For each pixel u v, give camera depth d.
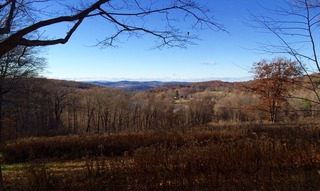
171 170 6.74
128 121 58.00
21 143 15.38
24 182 7.96
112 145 14.91
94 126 54.78
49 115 48.12
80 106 53.50
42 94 42.78
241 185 6.23
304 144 8.44
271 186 6.21
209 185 6.29
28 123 42.03
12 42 6.20
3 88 26.81
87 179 7.54
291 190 5.87
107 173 7.42
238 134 15.62
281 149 8.01
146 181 6.52
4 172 10.73
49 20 6.56
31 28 6.32
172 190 6.21
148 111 59.16
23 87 30.73
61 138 16.38
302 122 16.56
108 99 56.69
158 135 15.87
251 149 7.63
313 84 4.50
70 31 6.98
